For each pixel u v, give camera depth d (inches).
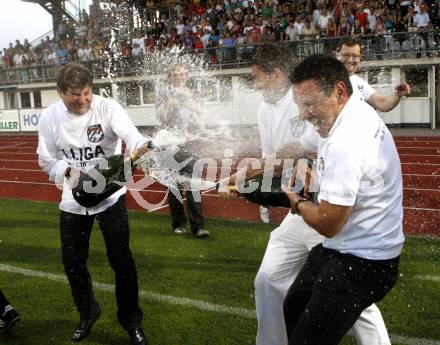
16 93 784.3
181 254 183.9
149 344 118.6
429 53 521.7
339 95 75.8
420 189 276.1
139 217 242.2
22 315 137.5
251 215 237.5
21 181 358.0
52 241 209.5
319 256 86.7
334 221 74.0
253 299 141.6
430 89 534.0
